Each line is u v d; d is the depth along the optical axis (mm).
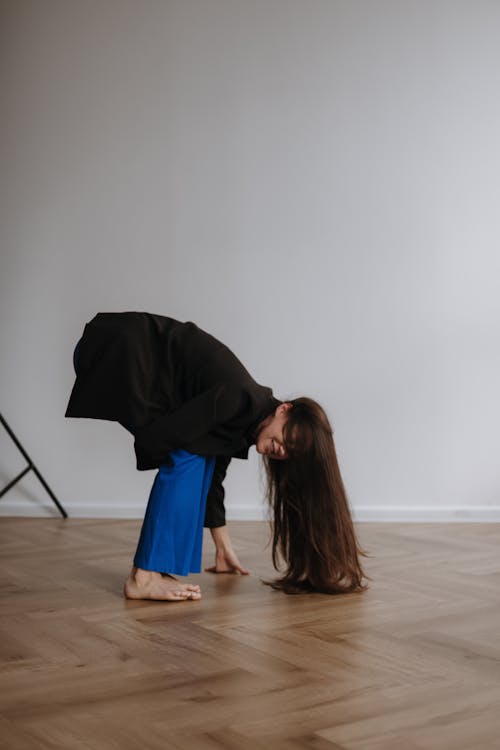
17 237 4578
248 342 4477
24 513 4520
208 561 3139
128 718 1516
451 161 4480
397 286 4465
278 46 4496
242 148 4488
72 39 4559
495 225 4484
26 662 1851
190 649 1956
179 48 4516
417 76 4484
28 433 4559
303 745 1398
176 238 4504
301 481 2553
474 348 4469
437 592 2586
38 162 4566
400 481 4457
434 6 4492
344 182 4473
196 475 2447
